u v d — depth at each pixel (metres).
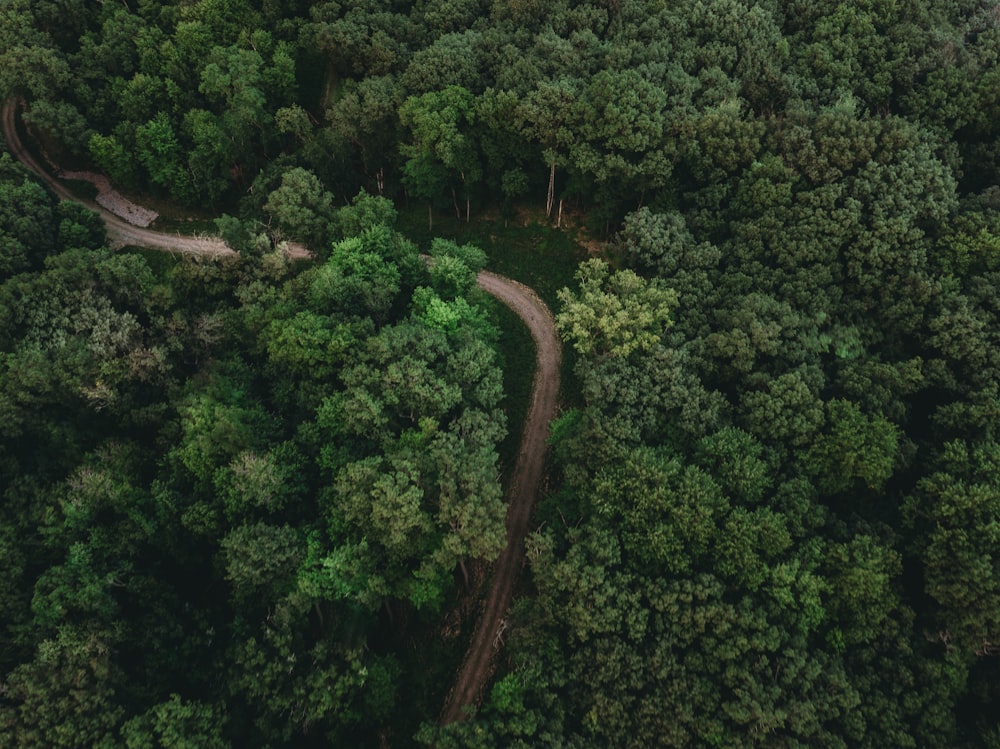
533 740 59.56
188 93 116.75
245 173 119.81
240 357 87.88
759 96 93.62
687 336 79.12
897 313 77.12
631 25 101.38
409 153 101.94
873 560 62.44
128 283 91.44
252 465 71.62
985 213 78.56
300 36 118.38
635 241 86.00
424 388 74.75
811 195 80.81
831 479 69.62
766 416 71.12
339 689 64.56
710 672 60.56
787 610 62.62
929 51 91.69
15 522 73.31
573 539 68.50
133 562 72.56
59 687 59.97
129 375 82.75
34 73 110.75
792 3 102.69
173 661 67.44
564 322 80.19
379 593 69.00
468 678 74.69
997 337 71.88
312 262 103.38
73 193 122.94
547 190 108.50
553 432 81.75
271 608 69.69
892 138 81.56
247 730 64.75
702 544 65.06
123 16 120.69
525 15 108.50
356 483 68.88
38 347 82.56
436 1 115.25
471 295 90.06
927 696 60.03
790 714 57.56
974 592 60.38
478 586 79.94
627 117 87.31
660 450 71.00
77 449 81.00
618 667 60.56
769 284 79.88
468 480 68.81
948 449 67.94
